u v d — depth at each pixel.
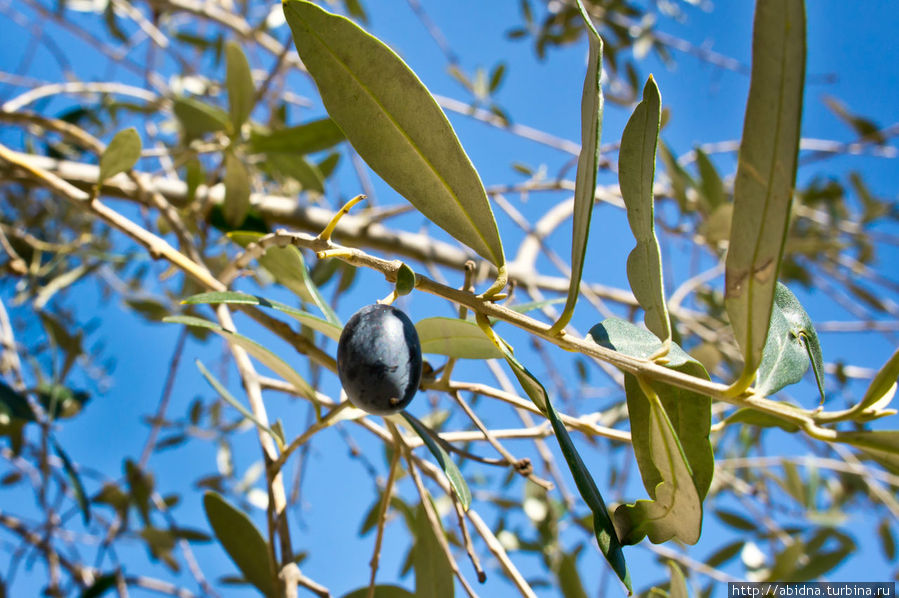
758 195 0.23
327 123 0.46
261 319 0.33
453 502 0.31
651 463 0.27
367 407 0.25
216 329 0.28
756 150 0.23
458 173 0.26
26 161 0.32
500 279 0.25
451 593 0.33
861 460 0.77
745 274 0.24
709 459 0.27
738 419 0.32
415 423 0.29
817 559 0.48
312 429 0.31
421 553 0.33
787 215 0.23
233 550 0.33
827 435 0.25
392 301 0.26
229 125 0.46
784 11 0.22
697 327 0.67
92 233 0.75
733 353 0.67
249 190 0.47
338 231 0.58
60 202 0.73
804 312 0.27
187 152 0.46
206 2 0.77
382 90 0.25
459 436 0.34
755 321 0.24
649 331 0.27
